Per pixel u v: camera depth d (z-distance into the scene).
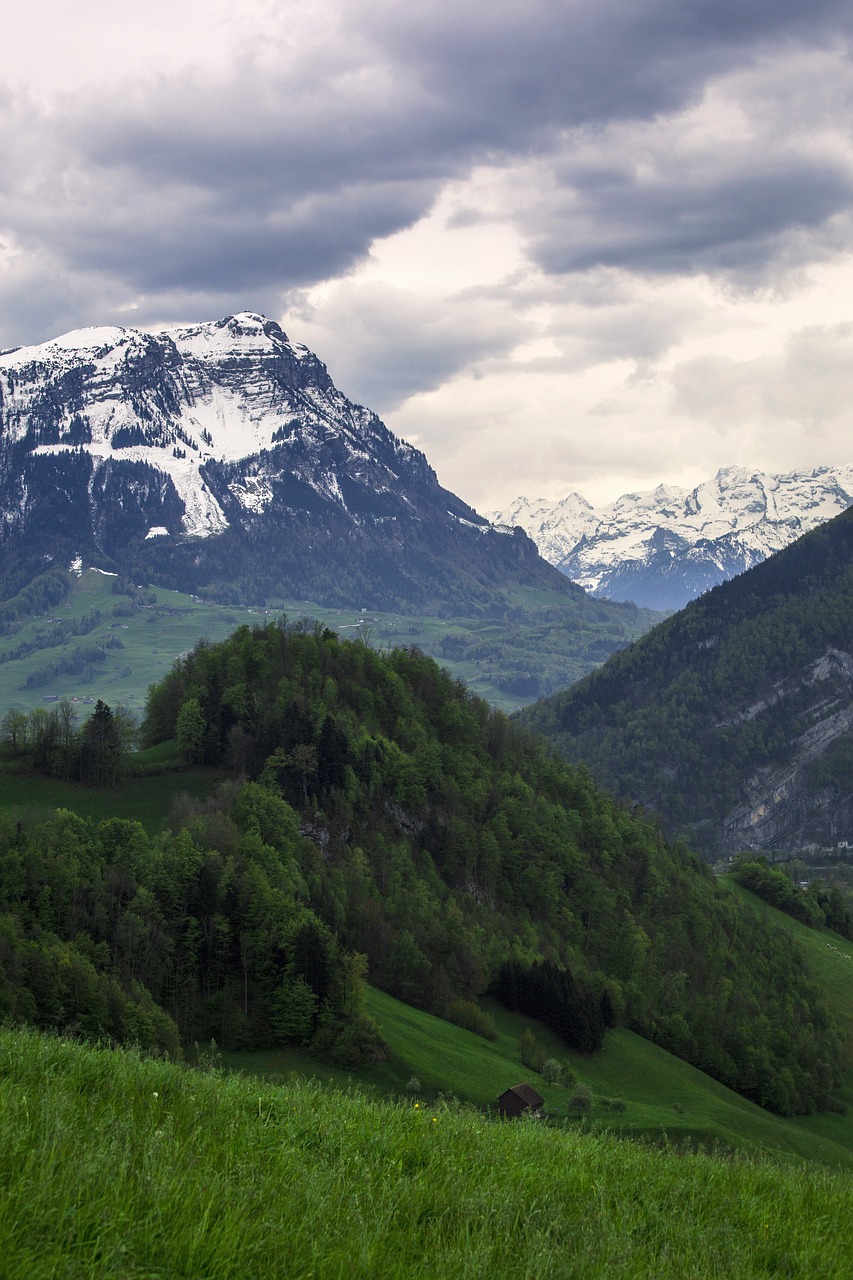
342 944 121.94
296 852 137.25
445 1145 22.19
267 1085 25.98
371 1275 14.69
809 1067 148.12
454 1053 105.75
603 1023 134.88
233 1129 19.86
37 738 156.50
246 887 110.25
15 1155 15.53
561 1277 15.99
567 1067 109.81
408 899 141.88
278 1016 98.81
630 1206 20.75
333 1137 21.31
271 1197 16.50
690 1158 26.97
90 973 83.50
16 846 107.94
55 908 101.38
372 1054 96.75
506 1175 20.73
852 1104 149.25
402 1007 117.81
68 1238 13.88
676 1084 127.62
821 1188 25.06
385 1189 17.98
